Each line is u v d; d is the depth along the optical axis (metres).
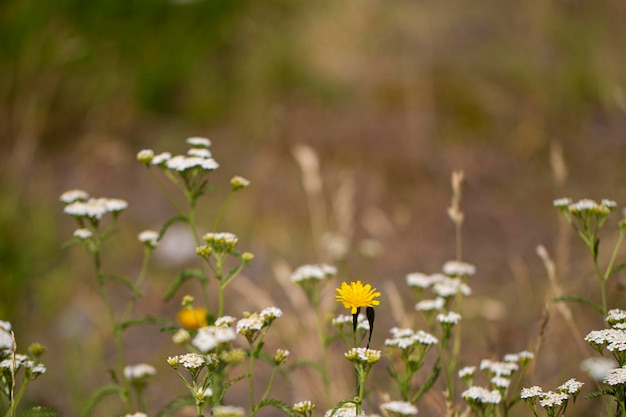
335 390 3.29
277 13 7.38
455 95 6.57
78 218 2.93
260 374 3.97
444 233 5.35
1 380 2.20
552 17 7.66
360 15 7.47
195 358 2.04
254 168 5.97
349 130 6.18
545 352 3.53
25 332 4.40
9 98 6.26
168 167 2.63
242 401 3.78
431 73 6.79
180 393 3.80
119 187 5.90
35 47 6.39
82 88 6.50
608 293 3.63
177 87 6.72
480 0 8.11
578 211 2.56
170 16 6.98
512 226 5.40
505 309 4.41
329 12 7.46
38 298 4.73
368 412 3.26
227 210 5.61
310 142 6.10
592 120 6.52
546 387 3.17
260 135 6.26
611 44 7.47
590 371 2.21
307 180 4.27
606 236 4.84
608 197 5.50
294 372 3.72
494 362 2.79
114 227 5.44
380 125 6.27
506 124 6.38
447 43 7.25
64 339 4.39
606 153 6.11
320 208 5.46
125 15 6.87
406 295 4.67
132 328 4.56
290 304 4.54
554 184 5.80
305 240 5.24
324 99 6.51
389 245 5.18
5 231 5.02
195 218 5.57
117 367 3.68
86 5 6.73
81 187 5.84
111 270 5.07
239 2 7.27
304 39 7.10
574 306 3.70
